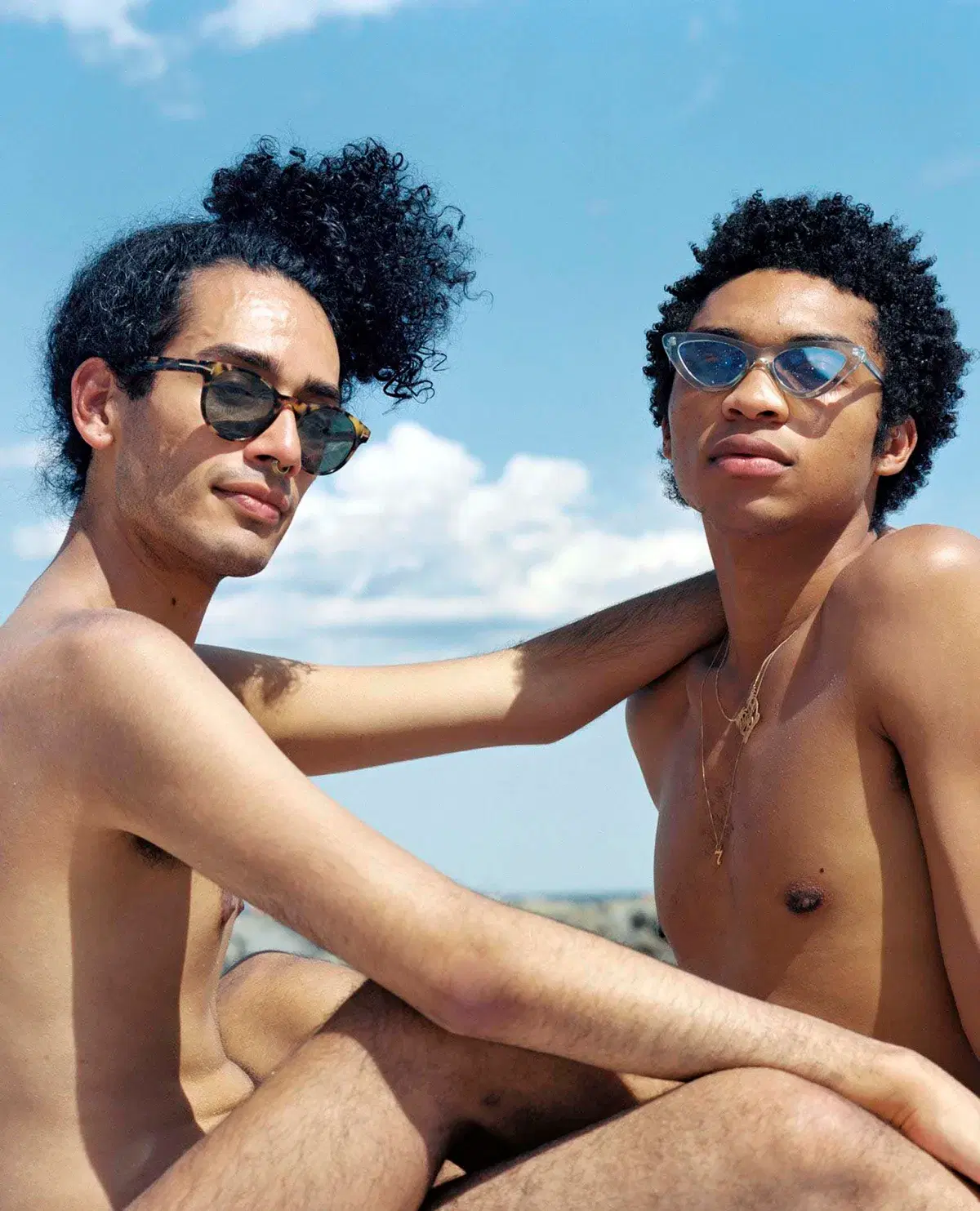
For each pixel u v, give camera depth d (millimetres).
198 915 2412
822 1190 1879
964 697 2229
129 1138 2240
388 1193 1963
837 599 2469
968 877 2205
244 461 2463
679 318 2863
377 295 2926
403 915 1922
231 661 2910
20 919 2182
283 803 1973
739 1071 1960
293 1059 2051
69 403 2652
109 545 2496
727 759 2664
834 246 2596
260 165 2773
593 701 3010
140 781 2035
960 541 2346
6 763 2180
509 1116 2111
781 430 2492
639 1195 1919
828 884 2400
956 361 2830
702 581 3076
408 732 2977
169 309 2500
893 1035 2361
